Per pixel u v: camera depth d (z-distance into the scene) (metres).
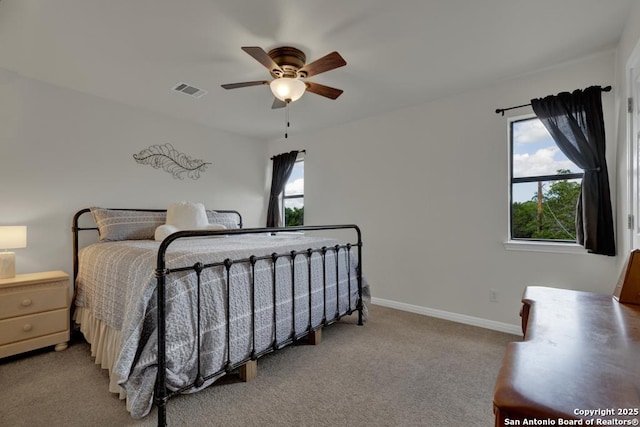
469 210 2.92
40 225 2.69
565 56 2.28
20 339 2.16
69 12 1.78
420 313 3.21
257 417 1.54
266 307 2.01
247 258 1.91
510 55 2.26
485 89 2.83
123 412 1.58
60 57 2.29
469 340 2.50
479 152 2.86
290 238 2.88
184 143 3.78
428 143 3.19
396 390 1.78
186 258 1.66
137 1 1.69
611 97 2.21
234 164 4.34
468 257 2.92
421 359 2.16
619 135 2.10
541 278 2.54
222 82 2.70
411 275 3.29
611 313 1.11
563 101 2.33
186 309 1.59
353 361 2.13
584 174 2.25
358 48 2.16
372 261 3.61
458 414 1.57
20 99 2.60
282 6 1.72
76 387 1.81
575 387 0.61
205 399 1.69
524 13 1.80
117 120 3.19
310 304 2.35
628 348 0.81
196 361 1.62
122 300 1.83
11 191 2.55
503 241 2.72
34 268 2.64
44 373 1.98
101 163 3.08
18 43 2.10
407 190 3.33
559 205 2.55
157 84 2.75
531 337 0.89
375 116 3.60
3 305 2.11
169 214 3.18
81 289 2.55
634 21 1.72
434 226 3.14
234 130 4.20
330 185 4.02
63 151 2.83
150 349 1.47
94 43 2.10
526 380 0.64
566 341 0.86
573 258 2.39
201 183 3.95
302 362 2.12
